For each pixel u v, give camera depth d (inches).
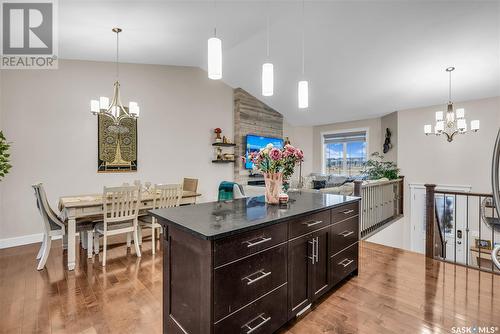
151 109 184.7
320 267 84.4
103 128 165.3
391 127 238.1
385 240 193.0
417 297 89.2
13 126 140.1
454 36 133.3
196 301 57.8
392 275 106.5
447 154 205.0
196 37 142.3
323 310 82.0
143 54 161.6
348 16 127.7
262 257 64.4
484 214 191.8
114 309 82.3
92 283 99.3
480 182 191.8
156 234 166.4
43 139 147.8
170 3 106.1
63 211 123.5
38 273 108.0
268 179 89.4
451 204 207.0
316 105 237.1
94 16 110.8
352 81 188.5
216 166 219.1
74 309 82.1
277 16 128.0
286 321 71.5
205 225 60.4
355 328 73.3
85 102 160.1
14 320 76.4
